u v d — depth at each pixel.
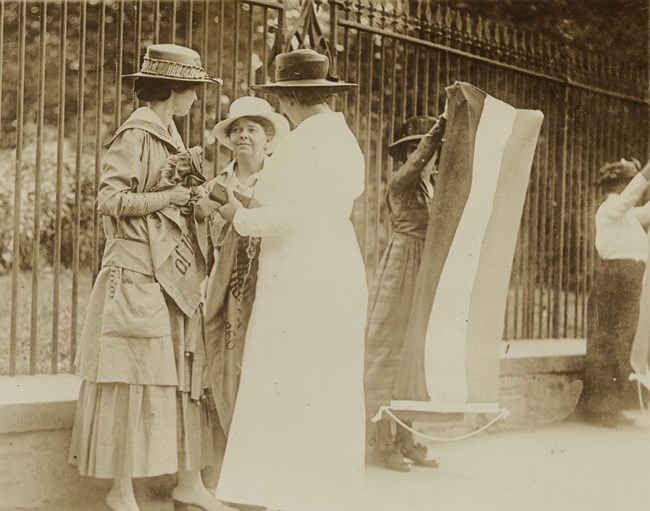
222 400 4.17
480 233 4.85
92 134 6.80
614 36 8.01
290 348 4.06
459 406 4.78
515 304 7.09
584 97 7.34
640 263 6.38
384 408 4.79
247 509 4.12
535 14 8.43
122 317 3.83
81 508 4.09
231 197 4.09
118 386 3.84
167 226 3.97
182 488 4.06
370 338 5.11
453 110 4.85
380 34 5.91
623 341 6.33
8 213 6.58
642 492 4.82
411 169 4.99
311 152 4.06
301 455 4.03
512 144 4.91
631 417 6.37
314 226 4.10
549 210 7.20
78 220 4.72
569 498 4.68
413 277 5.11
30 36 6.73
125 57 6.82
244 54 7.02
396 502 4.45
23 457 3.96
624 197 6.35
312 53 4.27
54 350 4.68
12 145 6.62
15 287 4.55
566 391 6.41
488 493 4.70
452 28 6.53
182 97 4.16
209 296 4.24
